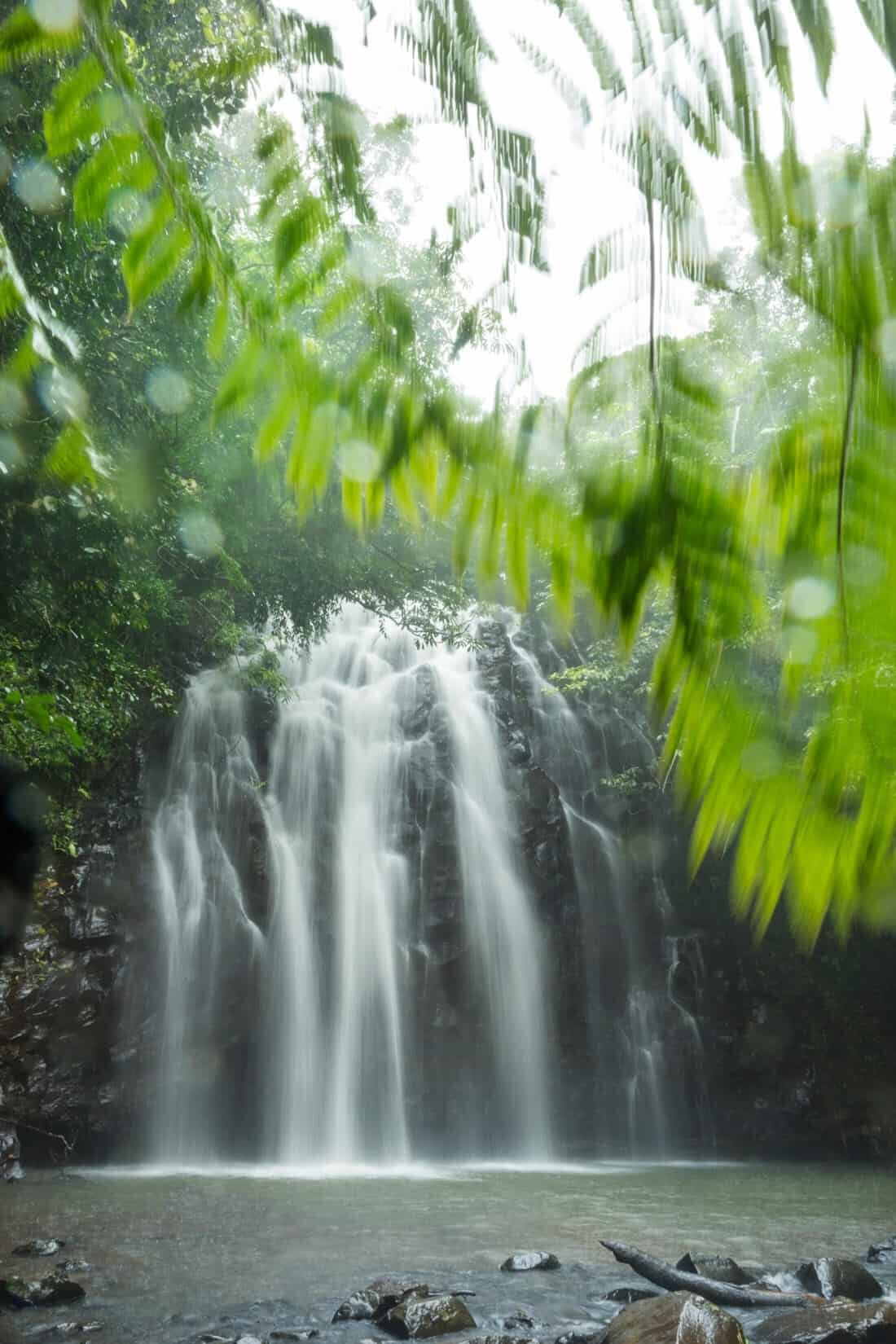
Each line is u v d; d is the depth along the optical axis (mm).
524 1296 11094
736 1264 11859
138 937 24578
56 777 15586
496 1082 27547
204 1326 9852
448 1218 16297
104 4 671
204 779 26266
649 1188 20609
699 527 537
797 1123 27953
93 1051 23703
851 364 523
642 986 29109
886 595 512
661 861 29891
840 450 524
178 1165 23828
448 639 22484
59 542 10375
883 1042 28234
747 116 527
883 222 519
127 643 18156
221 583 20266
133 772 25594
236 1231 14789
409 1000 27500
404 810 28922
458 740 29891
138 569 13695
